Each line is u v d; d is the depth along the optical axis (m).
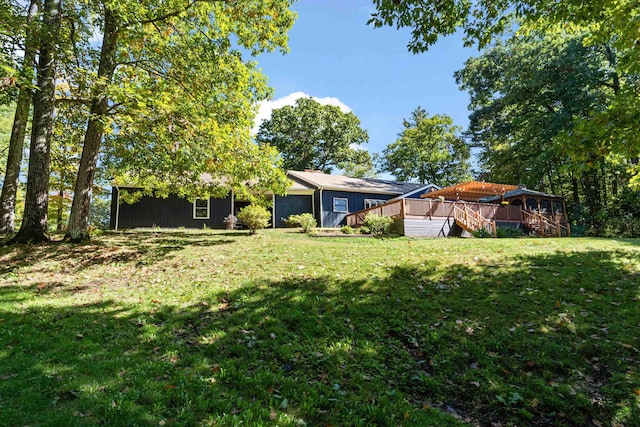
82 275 7.64
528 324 5.15
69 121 13.27
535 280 6.86
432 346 4.62
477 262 8.29
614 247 9.78
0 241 9.77
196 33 11.10
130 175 14.23
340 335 4.88
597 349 4.52
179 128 10.08
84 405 2.99
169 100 10.02
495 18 6.82
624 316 5.32
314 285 6.77
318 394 3.54
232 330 4.90
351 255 9.45
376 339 4.79
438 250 9.97
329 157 44.19
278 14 11.95
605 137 4.67
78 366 3.70
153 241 11.71
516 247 10.19
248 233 15.73
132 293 6.50
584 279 6.86
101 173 17.69
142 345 4.38
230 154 11.19
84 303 5.87
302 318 5.31
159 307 5.74
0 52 7.19
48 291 6.49
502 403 3.62
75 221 10.27
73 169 16.03
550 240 12.12
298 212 23.06
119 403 3.01
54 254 8.84
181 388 3.38
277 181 11.89
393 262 8.45
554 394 3.73
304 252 10.05
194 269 8.23
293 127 42.53
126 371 3.66
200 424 2.86
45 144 9.89
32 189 9.75
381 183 27.66
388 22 6.61
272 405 3.29
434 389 3.80
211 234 15.00
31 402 2.99
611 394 3.73
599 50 21.61
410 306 5.80
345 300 6.03
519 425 3.32
